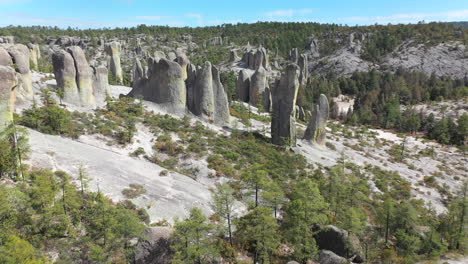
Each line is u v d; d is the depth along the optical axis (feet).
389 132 351.67
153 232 81.61
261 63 497.05
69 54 172.96
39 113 142.61
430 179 194.18
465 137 313.32
